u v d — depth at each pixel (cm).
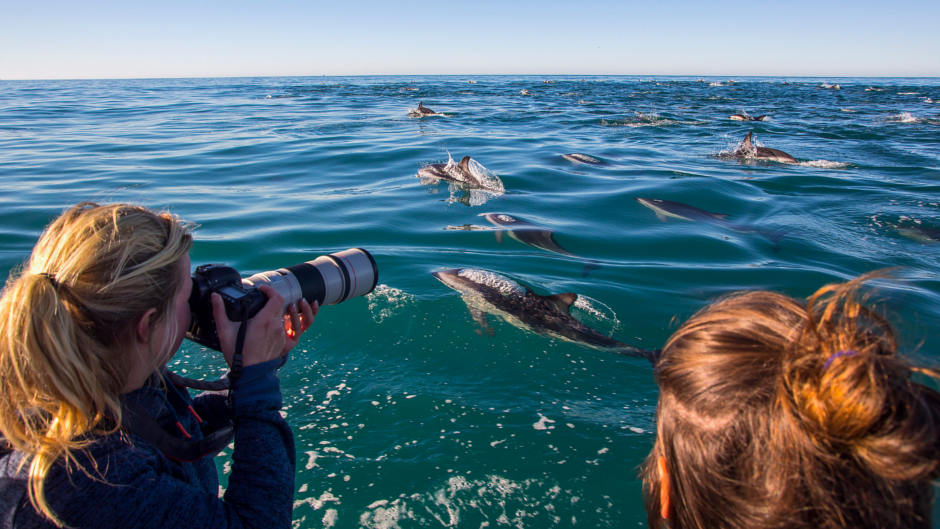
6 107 2405
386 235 640
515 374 355
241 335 155
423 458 274
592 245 623
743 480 86
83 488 118
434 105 2652
